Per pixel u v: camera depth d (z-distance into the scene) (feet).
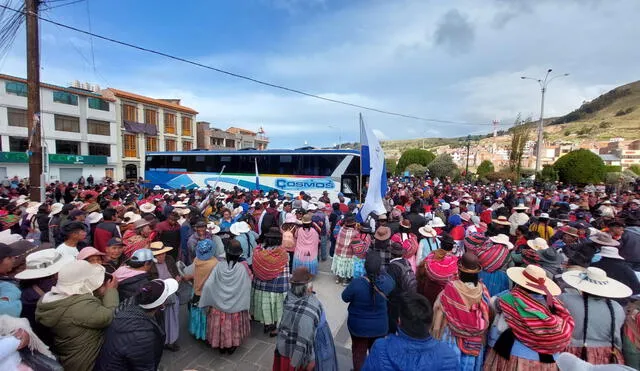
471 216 26.78
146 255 12.38
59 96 112.27
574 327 10.10
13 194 49.32
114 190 51.67
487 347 11.12
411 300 7.65
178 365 14.16
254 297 16.55
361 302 12.01
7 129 101.50
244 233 19.33
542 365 9.11
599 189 72.02
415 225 23.86
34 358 7.66
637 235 20.26
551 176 101.24
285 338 10.44
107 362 8.43
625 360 9.73
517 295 9.83
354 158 51.62
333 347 11.02
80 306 8.97
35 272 10.38
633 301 12.11
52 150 111.14
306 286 10.83
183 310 19.92
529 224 27.89
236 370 13.91
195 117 164.76
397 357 7.15
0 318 7.74
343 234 24.12
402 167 159.63
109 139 127.65
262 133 239.50
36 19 29.53
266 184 57.47
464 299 10.39
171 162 68.95
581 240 20.58
